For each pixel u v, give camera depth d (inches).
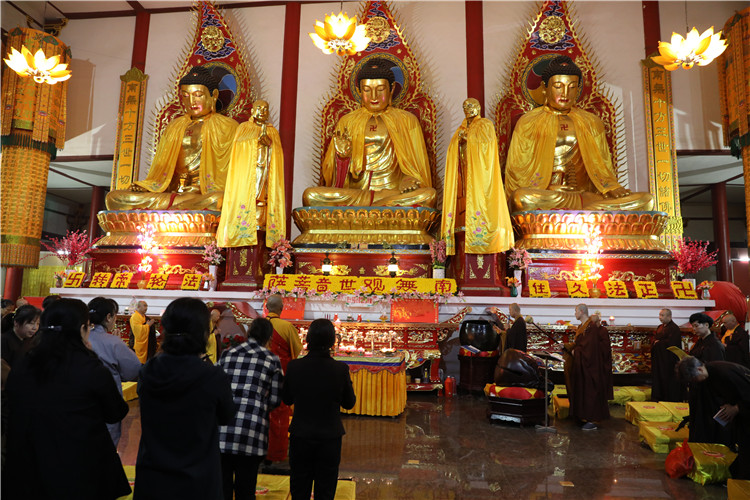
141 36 481.1
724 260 538.3
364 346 307.4
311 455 113.3
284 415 169.8
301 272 371.2
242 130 373.1
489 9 455.5
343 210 374.6
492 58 446.6
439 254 347.9
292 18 466.0
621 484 155.6
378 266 370.3
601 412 222.7
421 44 453.1
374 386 242.7
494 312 319.0
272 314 169.6
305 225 386.3
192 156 427.8
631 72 434.9
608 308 332.5
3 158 414.3
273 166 370.9
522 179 402.3
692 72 435.8
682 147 427.5
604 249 359.3
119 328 343.6
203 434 80.3
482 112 437.4
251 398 112.3
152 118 466.9
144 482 78.4
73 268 399.5
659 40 435.8
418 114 435.2
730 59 392.5
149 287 359.9
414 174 403.5
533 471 166.4
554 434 214.4
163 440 79.4
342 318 334.3
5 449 81.3
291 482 114.0
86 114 479.5
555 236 369.1
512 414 227.6
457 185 368.2
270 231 365.7
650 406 231.9
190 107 425.7
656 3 442.0
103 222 391.5
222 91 458.6
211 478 79.7
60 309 86.4
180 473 77.7
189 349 82.7
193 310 84.4
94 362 86.7
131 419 221.9
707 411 170.6
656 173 415.5
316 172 442.3
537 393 230.2
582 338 231.8
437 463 173.0
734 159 458.6
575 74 402.3
